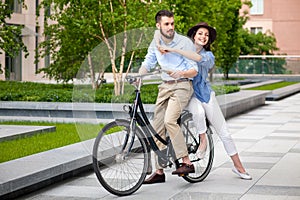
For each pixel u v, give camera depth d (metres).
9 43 16.17
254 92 25.53
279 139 14.52
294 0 59.97
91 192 9.01
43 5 24.86
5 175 8.62
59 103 17.39
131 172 8.91
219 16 31.41
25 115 17.55
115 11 20.77
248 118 19.69
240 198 8.57
